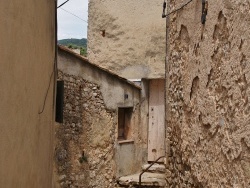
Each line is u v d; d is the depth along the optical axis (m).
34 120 2.54
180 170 4.21
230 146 2.54
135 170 7.93
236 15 2.46
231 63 2.54
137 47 8.75
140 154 8.26
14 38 2.08
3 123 1.94
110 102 6.78
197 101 3.46
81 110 5.69
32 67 2.47
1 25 1.88
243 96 2.32
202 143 3.28
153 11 8.71
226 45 2.66
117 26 8.95
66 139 5.23
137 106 8.23
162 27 8.60
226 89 2.65
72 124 5.41
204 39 3.22
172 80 4.67
